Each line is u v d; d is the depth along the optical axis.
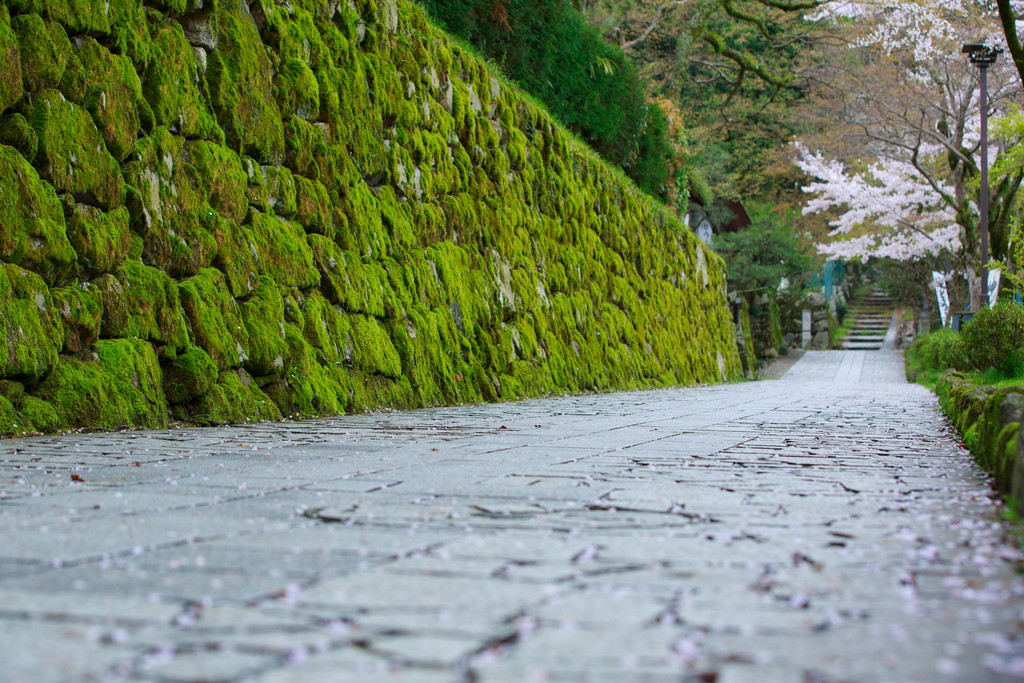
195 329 8.32
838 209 41.50
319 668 1.80
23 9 7.06
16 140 6.88
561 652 1.90
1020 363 15.07
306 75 10.32
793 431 8.09
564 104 21.05
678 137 30.89
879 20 25.00
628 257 21.11
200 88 8.93
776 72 41.16
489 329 13.89
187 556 2.83
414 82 12.64
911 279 43.25
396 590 2.41
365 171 11.41
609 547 2.99
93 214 7.52
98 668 1.79
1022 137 19.05
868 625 2.11
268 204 9.66
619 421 9.24
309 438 7.01
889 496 4.18
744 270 39.12
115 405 7.37
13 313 6.62
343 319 10.40
